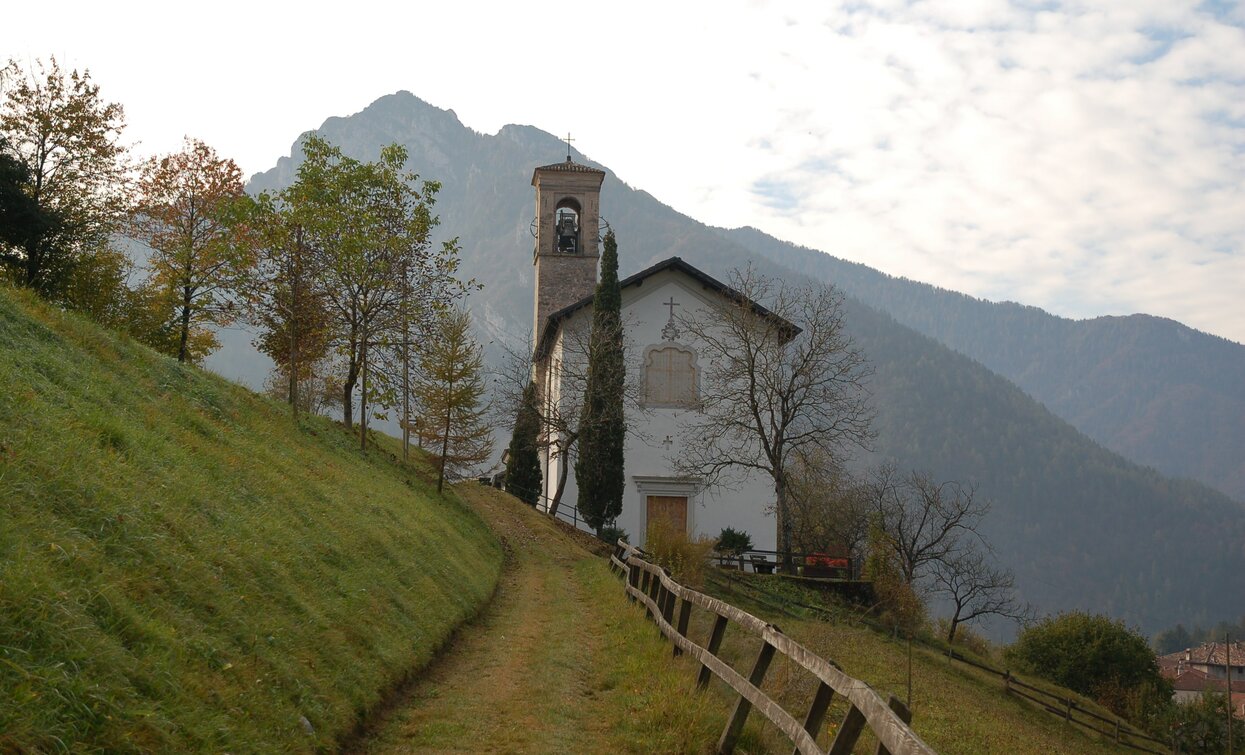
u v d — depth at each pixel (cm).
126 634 599
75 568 626
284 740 646
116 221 3234
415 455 4194
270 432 1808
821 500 5212
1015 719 2656
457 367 3108
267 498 1199
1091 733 3200
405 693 949
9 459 721
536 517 3547
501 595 1912
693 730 813
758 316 3766
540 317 4791
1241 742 4366
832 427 3728
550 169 4850
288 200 2781
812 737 621
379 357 3175
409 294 3128
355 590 1085
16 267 2670
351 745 748
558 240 4906
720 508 3866
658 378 3900
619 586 1966
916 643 3353
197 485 1009
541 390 4775
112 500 775
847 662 2314
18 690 461
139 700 541
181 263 3216
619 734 827
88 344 1402
